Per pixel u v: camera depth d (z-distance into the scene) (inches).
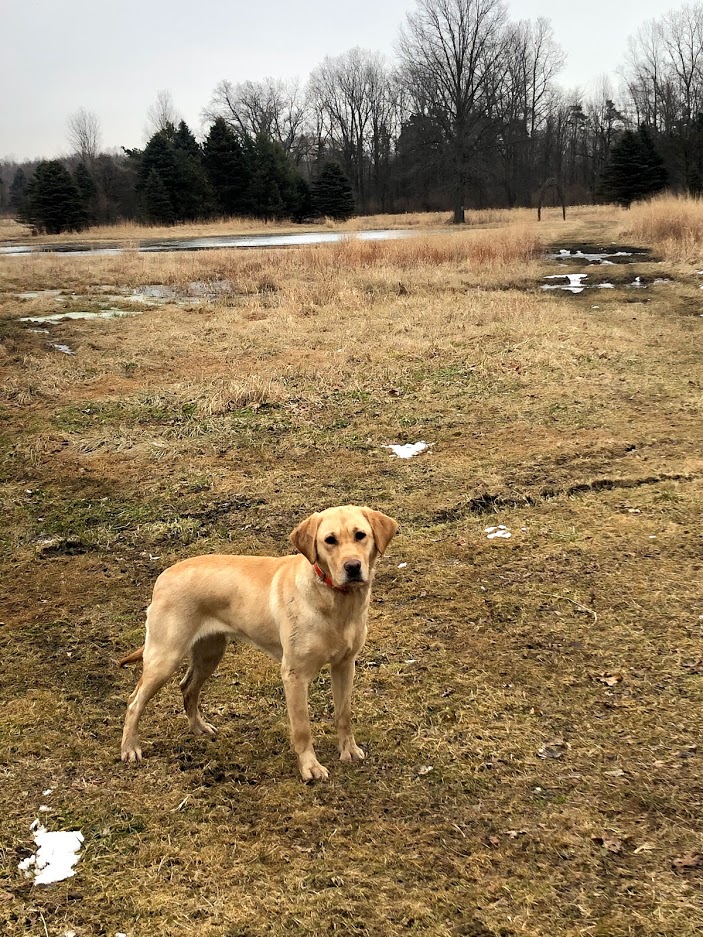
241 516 176.2
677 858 99.0
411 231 964.6
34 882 99.2
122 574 158.6
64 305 403.9
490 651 131.3
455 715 119.6
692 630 132.0
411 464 197.2
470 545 159.5
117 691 127.9
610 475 182.1
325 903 96.3
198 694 119.4
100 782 111.4
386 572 153.1
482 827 103.7
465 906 95.7
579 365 266.4
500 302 363.9
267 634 113.0
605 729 115.7
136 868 100.4
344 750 114.1
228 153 1359.5
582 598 141.5
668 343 299.3
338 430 223.8
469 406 235.8
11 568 160.7
